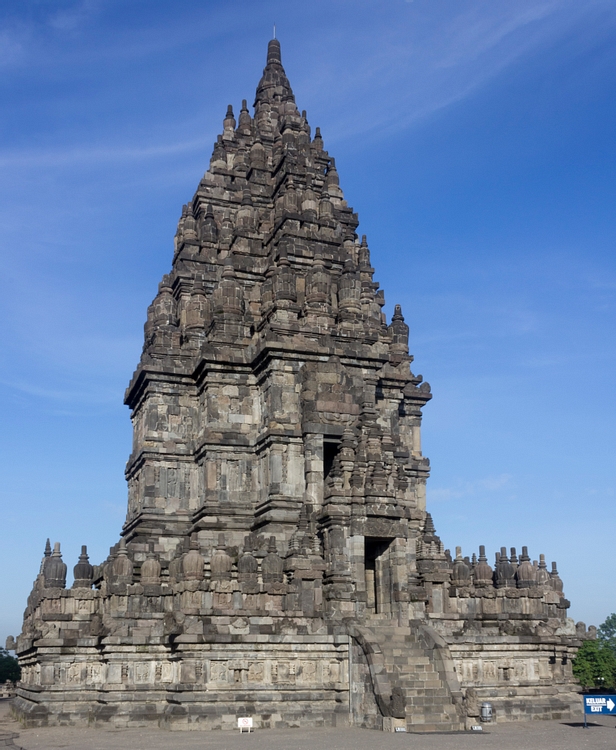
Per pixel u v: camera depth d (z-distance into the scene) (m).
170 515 57.75
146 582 45.06
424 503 64.12
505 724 41.94
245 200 65.50
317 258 61.84
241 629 41.50
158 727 40.94
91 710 42.59
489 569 50.12
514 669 46.16
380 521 47.56
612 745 32.50
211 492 55.22
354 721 40.25
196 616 41.03
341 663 42.25
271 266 59.50
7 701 76.19
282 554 50.78
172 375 59.72
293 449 53.94
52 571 48.16
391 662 41.50
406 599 46.75
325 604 44.78
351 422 54.16
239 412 57.16
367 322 60.38
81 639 44.81
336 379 55.00
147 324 65.62
